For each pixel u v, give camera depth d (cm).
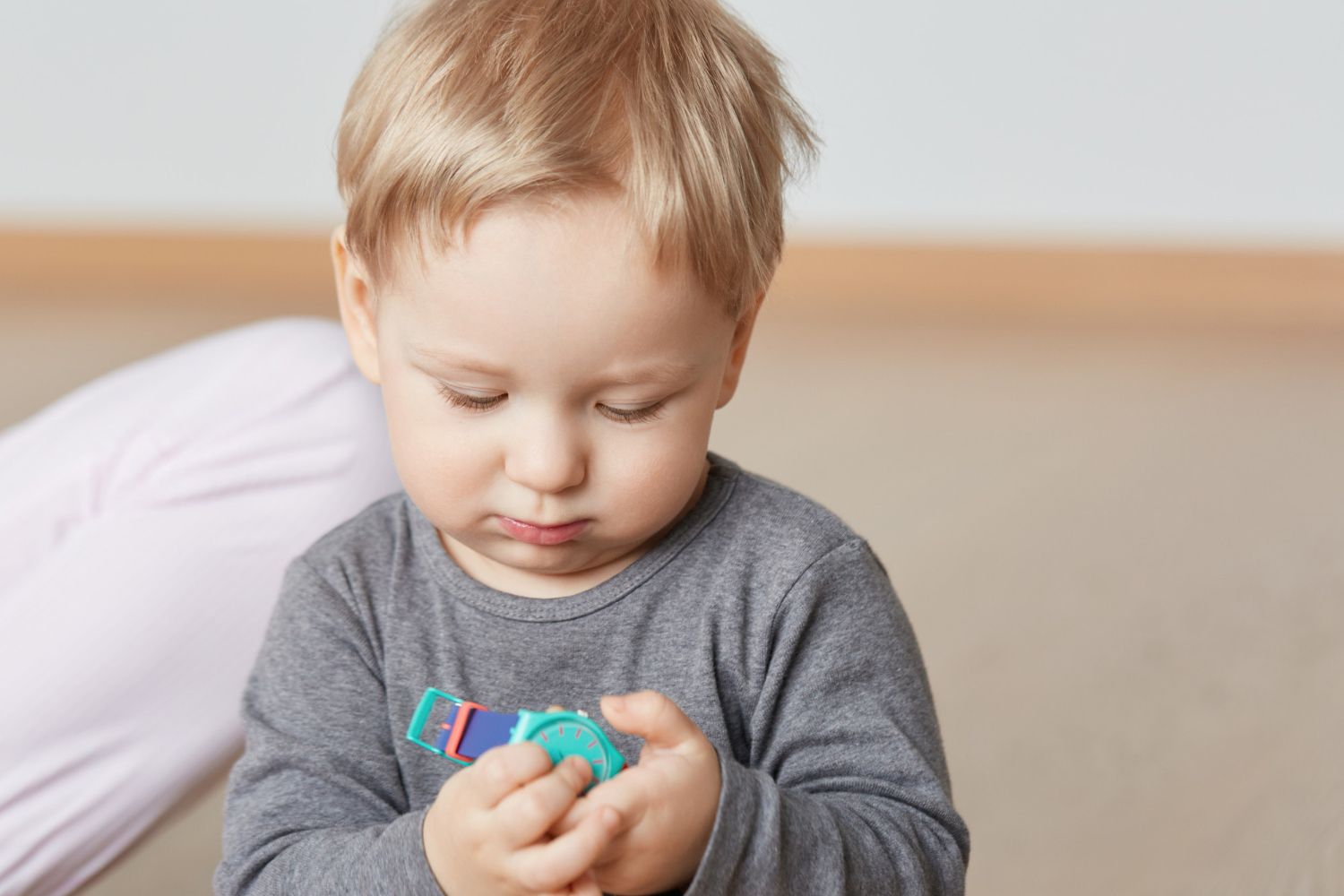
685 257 109
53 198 550
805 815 109
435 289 109
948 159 531
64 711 128
